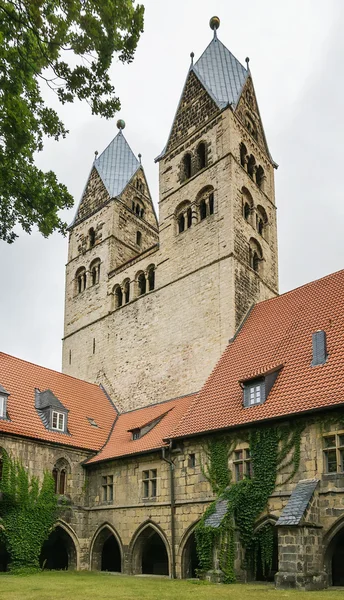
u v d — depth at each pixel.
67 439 37.09
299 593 20.14
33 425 35.66
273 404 27.81
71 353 53.59
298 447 25.97
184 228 46.03
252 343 35.44
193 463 31.06
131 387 44.91
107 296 51.50
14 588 22.33
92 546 35.88
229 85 48.91
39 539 32.78
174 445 32.25
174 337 42.53
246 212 44.75
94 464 37.25
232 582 24.98
